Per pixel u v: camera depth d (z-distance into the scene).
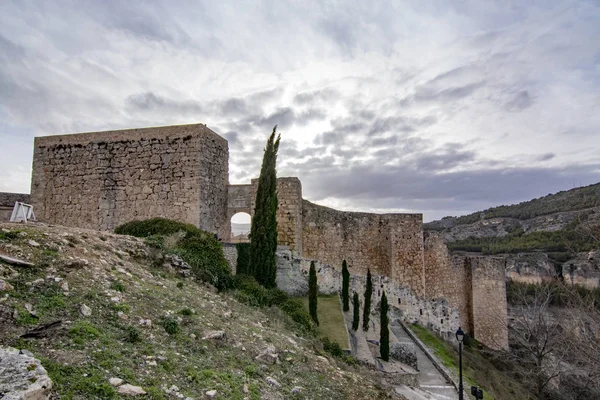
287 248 28.64
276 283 25.23
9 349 6.40
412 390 19.78
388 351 23.36
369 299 26.38
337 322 23.39
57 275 10.21
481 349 40.88
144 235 20.77
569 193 105.44
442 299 38.34
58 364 6.87
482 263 44.41
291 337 15.38
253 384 9.20
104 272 11.84
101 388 6.63
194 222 25.47
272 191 25.50
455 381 24.11
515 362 39.94
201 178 25.98
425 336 32.56
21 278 9.42
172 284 14.55
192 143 26.31
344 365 15.48
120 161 27.22
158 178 26.52
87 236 14.52
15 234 11.57
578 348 24.92
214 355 10.00
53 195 28.03
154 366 8.18
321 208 34.78
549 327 36.28
